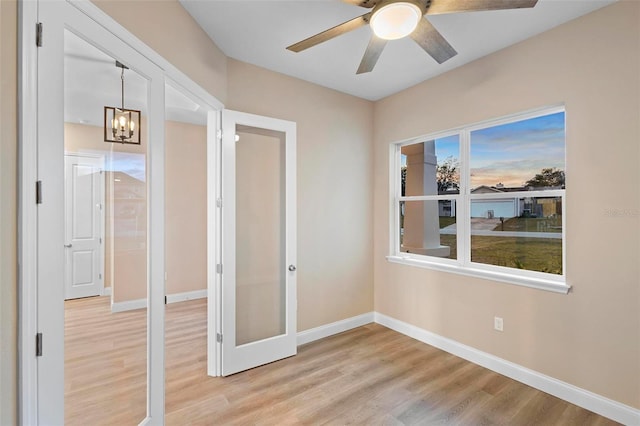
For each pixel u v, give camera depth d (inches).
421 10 61.6
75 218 63.9
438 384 96.4
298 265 126.1
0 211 40.9
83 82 62.6
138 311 71.6
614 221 79.4
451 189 124.0
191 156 191.9
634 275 76.5
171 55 76.5
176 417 80.3
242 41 97.8
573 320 86.8
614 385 79.4
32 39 44.4
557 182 94.8
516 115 100.3
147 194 70.3
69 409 54.7
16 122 42.8
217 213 103.2
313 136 129.4
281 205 118.8
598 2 78.7
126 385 68.8
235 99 108.3
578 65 85.0
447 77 118.3
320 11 83.4
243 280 109.4
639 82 75.2
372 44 76.0
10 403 42.6
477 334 109.7
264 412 82.7
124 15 61.3
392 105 140.9
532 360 95.3
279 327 117.6
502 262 107.1
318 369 105.7
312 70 117.7
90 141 67.0
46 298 47.1
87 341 60.4
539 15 83.7
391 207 143.9
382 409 84.2
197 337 132.7
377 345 125.0
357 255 145.1
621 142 78.2
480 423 78.7
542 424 78.1
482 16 84.2
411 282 133.9
